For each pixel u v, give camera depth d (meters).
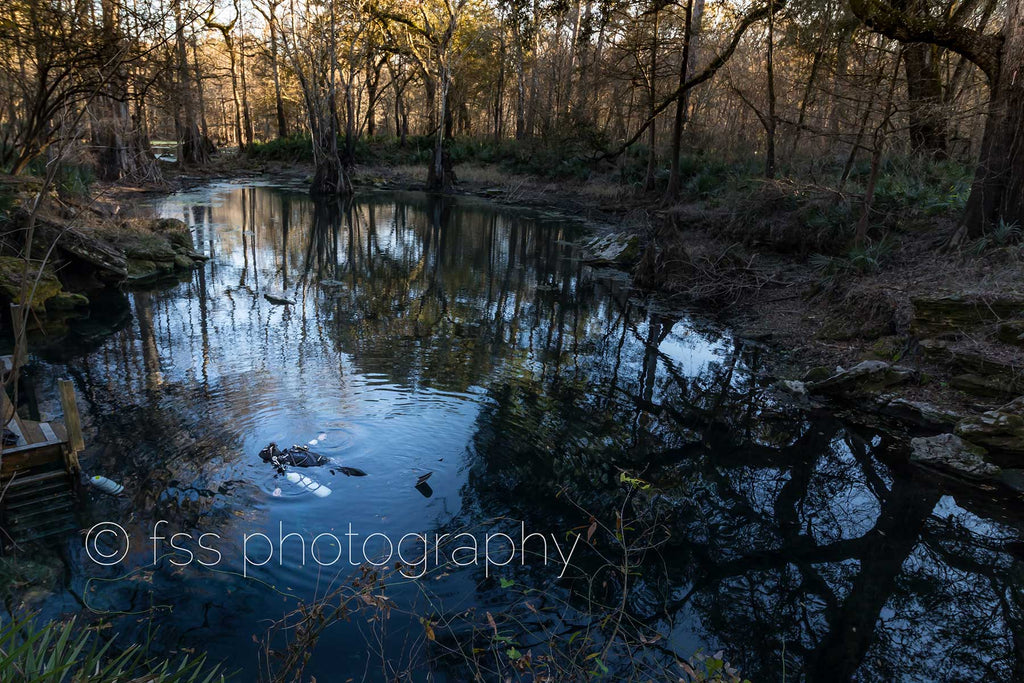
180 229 16.25
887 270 11.12
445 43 32.72
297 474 5.79
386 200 28.97
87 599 4.28
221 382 8.02
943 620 4.59
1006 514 5.93
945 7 12.96
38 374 8.24
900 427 7.65
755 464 6.66
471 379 8.51
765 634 4.35
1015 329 7.94
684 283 14.02
